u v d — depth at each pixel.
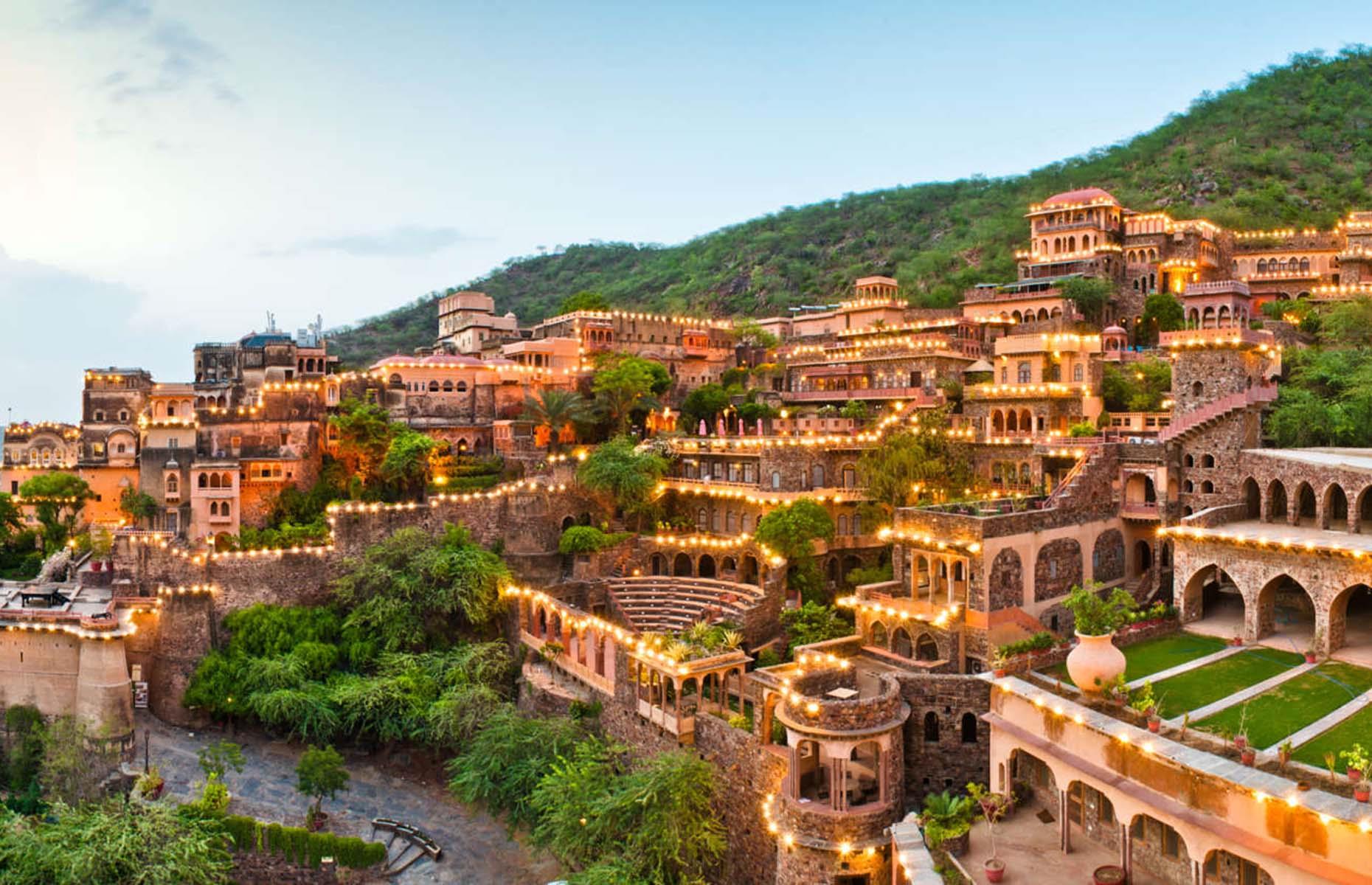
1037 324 96.94
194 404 96.38
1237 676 46.28
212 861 53.94
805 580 72.38
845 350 102.44
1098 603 42.72
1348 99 189.12
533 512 83.81
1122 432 70.69
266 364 119.88
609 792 51.34
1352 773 33.09
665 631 71.62
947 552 57.44
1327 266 106.19
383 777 67.00
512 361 114.62
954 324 102.81
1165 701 43.22
